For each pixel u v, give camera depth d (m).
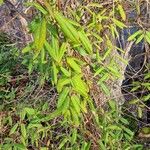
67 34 1.10
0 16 2.51
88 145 1.85
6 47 3.03
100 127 1.88
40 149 2.07
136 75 2.16
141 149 2.32
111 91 2.07
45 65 1.74
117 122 2.04
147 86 2.02
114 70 1.74
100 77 1.79
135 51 2.46
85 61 1.61
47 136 2.16
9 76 2.51
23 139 2.04
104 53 1.80
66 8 1.39
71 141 1.91
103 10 1.65
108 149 1.98
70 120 1.74
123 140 2.23
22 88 2.36
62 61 1.36
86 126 1.86
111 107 1.97
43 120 1.99
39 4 1.13
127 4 1.81
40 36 1.08
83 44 1.29
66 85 1.37
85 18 1.64
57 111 1.42
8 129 2.26
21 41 2.70
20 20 2.40
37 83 2.20
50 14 1.09
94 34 1.62
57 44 1.23
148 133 2.60
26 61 2.31
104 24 1.71
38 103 2.16
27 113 2.16
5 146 2.05
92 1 1.69
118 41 2.25
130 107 2.30
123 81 2.45
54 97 2.02
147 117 2.70
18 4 2.24
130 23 1.88
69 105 1.41
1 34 2.92
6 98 2.45
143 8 1.92
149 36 1.72
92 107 1.74
